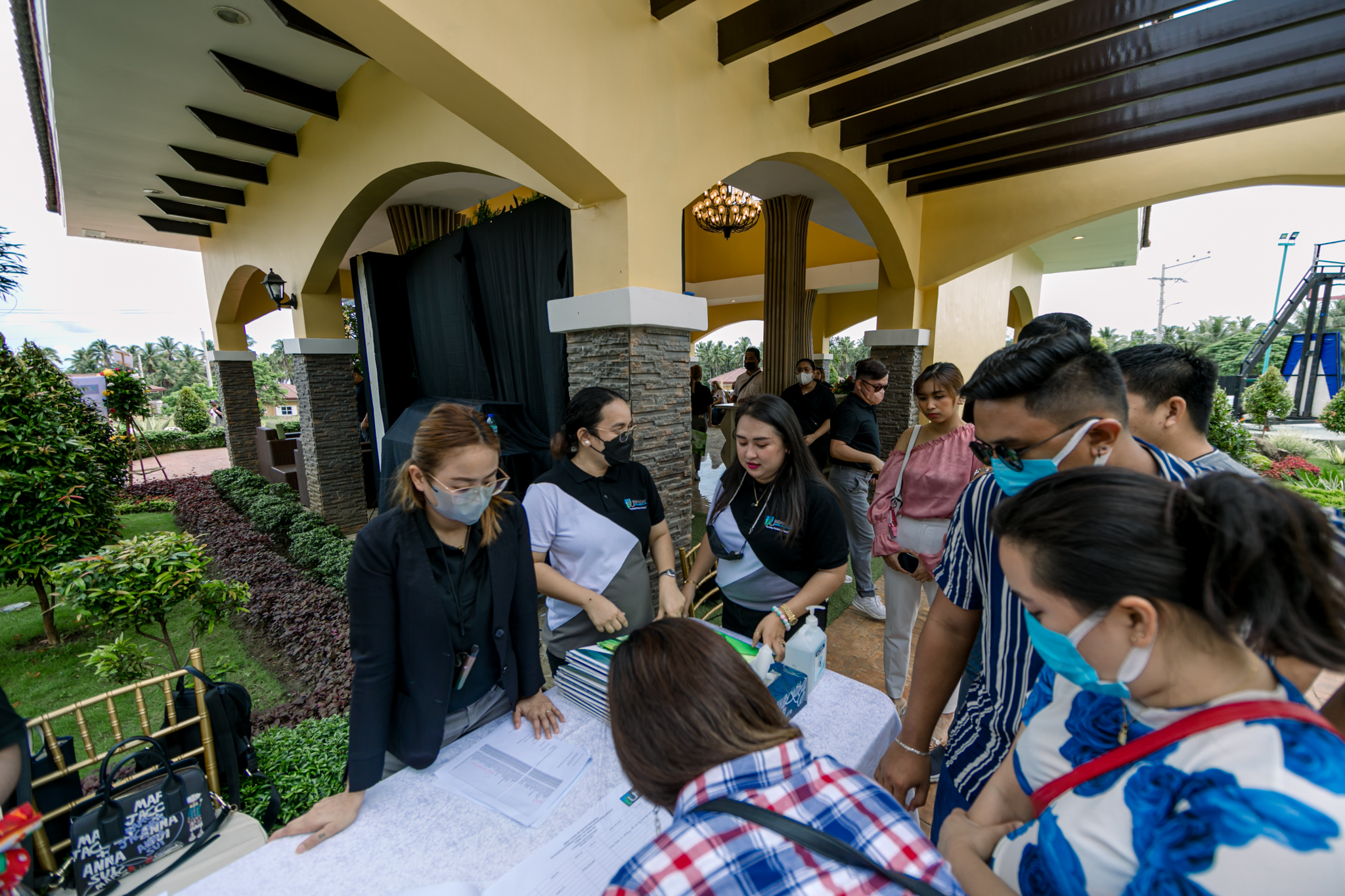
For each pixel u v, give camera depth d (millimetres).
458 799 1181
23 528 4008
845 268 11039
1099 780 661
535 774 1243
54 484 4129
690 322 3428
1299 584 513
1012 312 14016
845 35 3307
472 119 2572
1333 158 4035
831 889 560
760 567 1938
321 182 5367
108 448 5410
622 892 586
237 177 6086
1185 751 583
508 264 4602
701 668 678
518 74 2428
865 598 3711
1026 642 1102
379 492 5656
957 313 7340
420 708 1255
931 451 2352
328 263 5852
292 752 2193
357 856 1040
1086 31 2867
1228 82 3453
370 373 6523
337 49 4145
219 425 23500
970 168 5043
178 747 1665
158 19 3709
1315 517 525
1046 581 642
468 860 1027
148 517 8164
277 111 5137
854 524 3662
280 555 5629
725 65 3457
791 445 1824
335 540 5383
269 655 3871
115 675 2930
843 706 1435
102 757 1487
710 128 3414
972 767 1210
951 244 5895
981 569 1196
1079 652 660
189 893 968
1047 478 696
